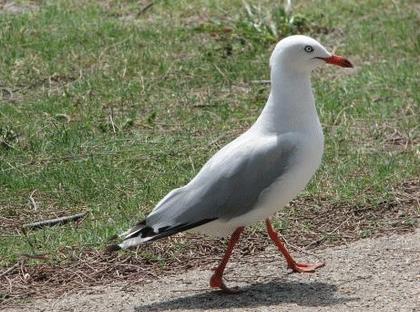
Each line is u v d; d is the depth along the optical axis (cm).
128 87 1633
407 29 1856
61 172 1356
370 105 1564
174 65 1712
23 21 1864
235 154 1045
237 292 1053
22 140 1464
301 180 1048
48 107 1561
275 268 1117
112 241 1180
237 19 1900
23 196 1312
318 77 1694
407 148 1429
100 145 1446
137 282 1102
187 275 1111
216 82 1669
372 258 1126
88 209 1275
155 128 1509
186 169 1373
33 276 1124
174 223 1035
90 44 1783
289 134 1041
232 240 1059
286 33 1855
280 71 1048
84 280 1115
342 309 995
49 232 1211
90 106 1571
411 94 1598
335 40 1842
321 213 1247
